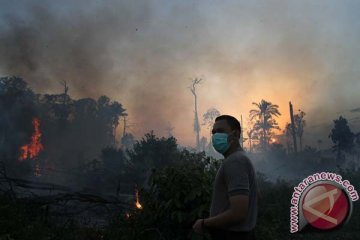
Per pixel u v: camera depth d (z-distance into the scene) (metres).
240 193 1.92
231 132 2.29
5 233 5.54
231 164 2.04
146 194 5.23
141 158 21.03
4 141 35.72
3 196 7.32
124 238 5.32
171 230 4.85
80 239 6.33
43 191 13.00
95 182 18.30
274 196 9.22
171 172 5.00
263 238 6.48
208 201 4.66
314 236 8.02
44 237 5.91
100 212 9.55
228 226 1.96
